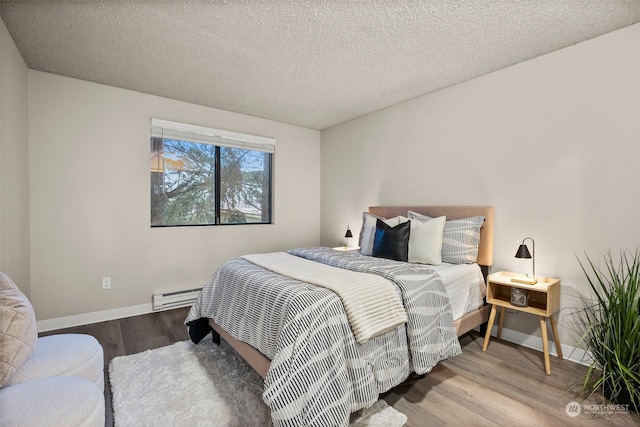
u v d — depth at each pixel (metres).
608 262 2.05
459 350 1.99
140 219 3.16
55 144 2.70
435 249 2.54
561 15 1.85
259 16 1.87
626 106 1.98
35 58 2.40
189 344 2.44
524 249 2.17
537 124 2.38
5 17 1.87
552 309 2.08
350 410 1.41
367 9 1.80
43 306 2.69
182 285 3.43
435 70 2.61
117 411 1.61
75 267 2.83
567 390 1.81
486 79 2.69
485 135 2.70
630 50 1.96
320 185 4.63
